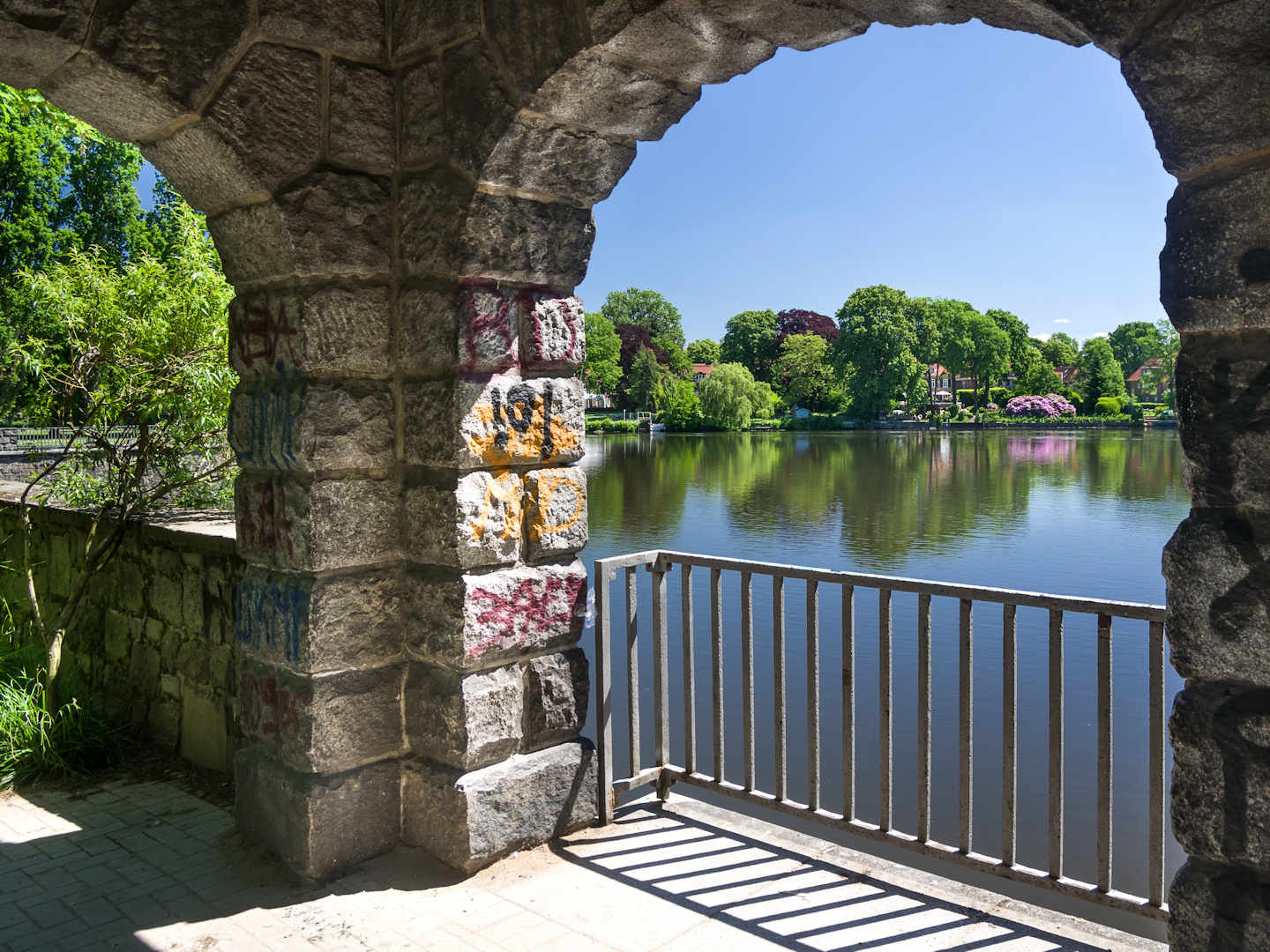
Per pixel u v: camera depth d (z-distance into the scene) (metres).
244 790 3.05
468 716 2.80
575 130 2.71
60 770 3.74
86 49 2.32
